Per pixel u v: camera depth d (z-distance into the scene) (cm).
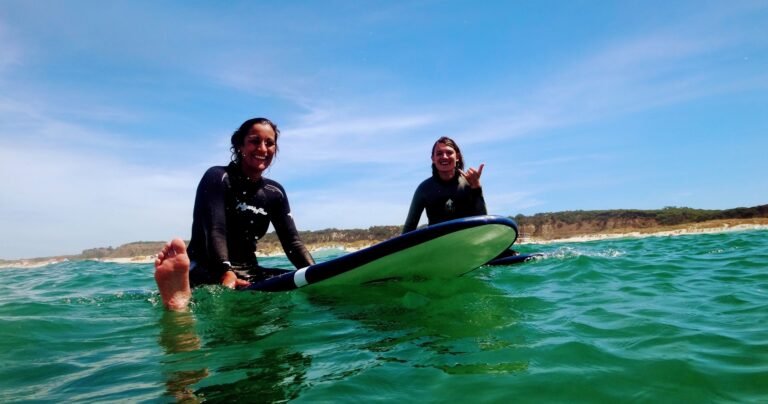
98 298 405
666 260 569
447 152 505
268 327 267
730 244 847
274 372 194
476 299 329
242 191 413
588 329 246
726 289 361
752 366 187
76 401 171
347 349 222
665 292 354
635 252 724
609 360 197
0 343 249
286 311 305
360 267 363
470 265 412
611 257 607
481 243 386
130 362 214
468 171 503
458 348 218
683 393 166
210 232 389
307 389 176
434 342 229
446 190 516
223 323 279
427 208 524
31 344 248
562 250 759
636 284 393
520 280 413
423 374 187
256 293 363
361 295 346
